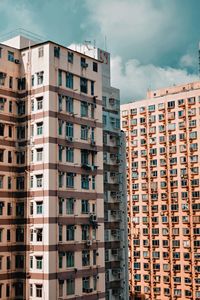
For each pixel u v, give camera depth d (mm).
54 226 52219
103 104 72750
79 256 54719
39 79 55375
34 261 52188
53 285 51000
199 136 98875
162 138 103750
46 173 52719
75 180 55812
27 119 55562
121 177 74000
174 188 100500
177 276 97000
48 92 54000
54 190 52906
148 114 106438
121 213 72562
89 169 57781
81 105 58344
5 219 53500
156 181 103125
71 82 57406
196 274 94750
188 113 100875
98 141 59906
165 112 104062
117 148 73625
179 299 95938
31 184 54031
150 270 100625
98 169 59188
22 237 53906
